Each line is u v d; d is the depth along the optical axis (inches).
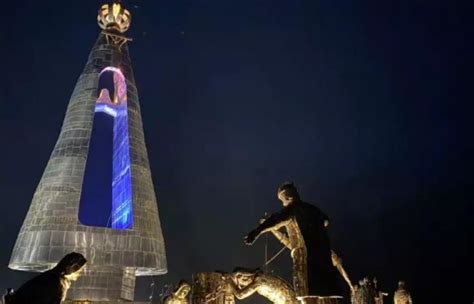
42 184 1100.5
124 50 1353.3
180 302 576.4
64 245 1004.6
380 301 642.2
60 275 382.6
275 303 475.8
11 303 362.6
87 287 1024.9
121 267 1054.4
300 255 363.9
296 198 389.7
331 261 366.6
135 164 1182.9
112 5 1385.3
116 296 1047.6
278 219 371.6
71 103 1227.9
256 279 471.2
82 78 1262.3
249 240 363.3
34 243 1008.2
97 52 1306.6
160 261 1105.4
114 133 1374.3
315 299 351.3
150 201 1162.0
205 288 472.1
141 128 1269.7
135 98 1296.8
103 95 1378.0
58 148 1144.8
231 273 486.0
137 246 1067.3
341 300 356.2
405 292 863.1
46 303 363.3
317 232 371.2
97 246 1029.2
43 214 1042.1
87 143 1144.2
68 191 1067.3
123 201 1213.1
